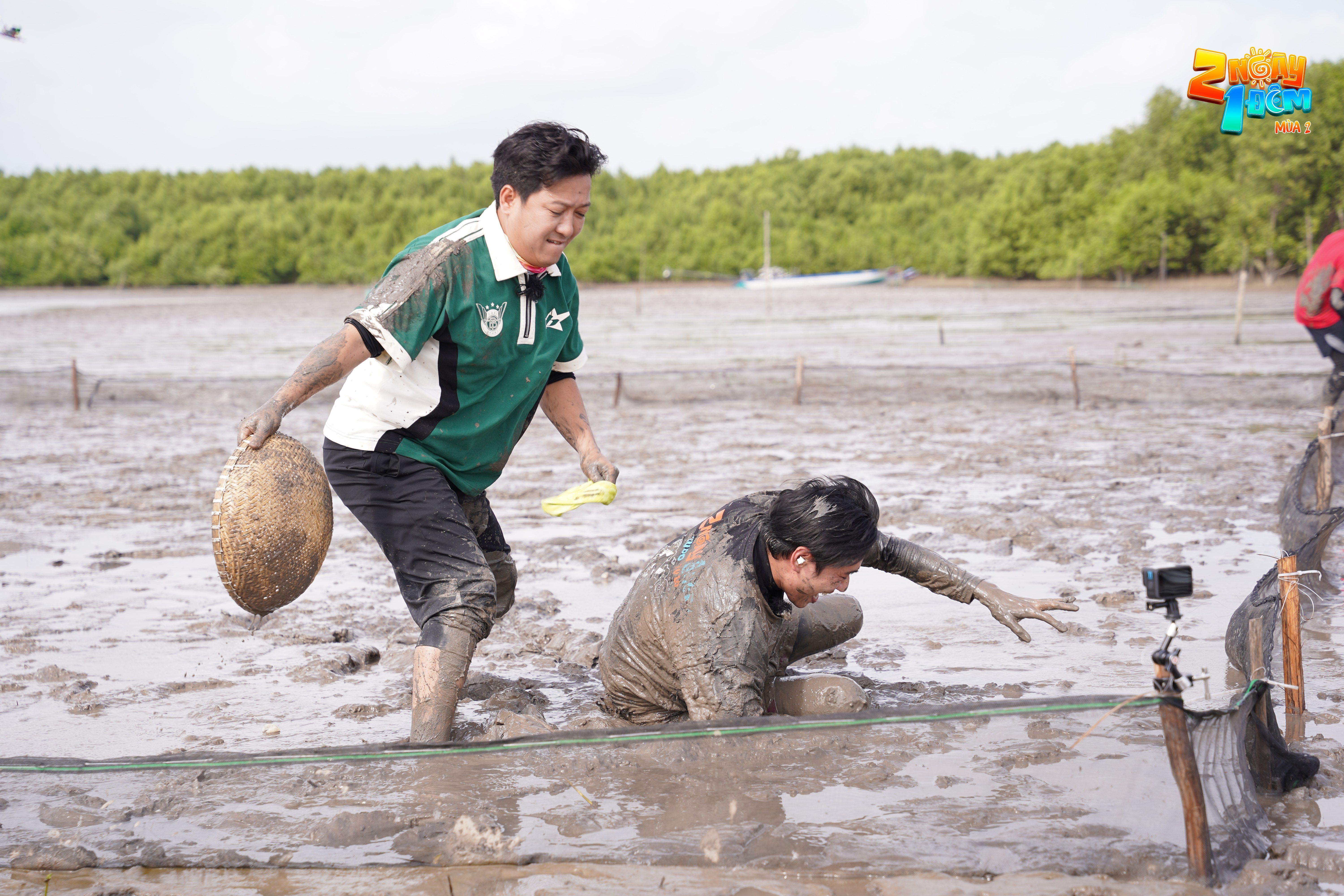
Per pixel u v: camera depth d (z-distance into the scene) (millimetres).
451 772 3057
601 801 2943
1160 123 88625
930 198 122312
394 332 3330
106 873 2705
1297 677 3322
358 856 2727
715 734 2928
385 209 133875
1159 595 2523
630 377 17844
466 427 3580
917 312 43188
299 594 3457
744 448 10734
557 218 3387
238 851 2758
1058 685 3979
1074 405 13680
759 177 142250
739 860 2623
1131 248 71875
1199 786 2492
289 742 3637
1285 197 61781
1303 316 9844
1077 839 2605
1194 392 14195
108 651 4738
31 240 126250
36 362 23391
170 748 3604
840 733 2938
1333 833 2730
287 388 3307
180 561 6461
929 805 2771
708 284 105625
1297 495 6027
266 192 159625
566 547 6637
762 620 3238
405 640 4848
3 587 5840
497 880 2594
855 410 13766
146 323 43625
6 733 3762
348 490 3580
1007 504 7422
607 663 3596
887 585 5586
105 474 9758
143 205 148375
